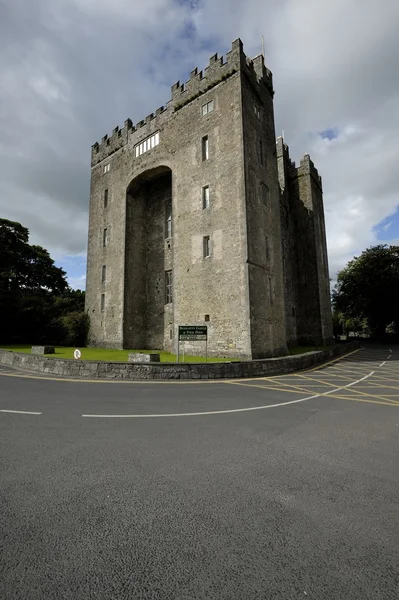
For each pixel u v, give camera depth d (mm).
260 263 20078
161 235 27484
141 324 26922
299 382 12422
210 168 21359
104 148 31016
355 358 24062
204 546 2697
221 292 19453
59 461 4418
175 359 18094
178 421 6516
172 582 2305
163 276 26734
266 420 6672
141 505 3324
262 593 2211
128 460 4480
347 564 2504
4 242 35938
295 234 35062
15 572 2373
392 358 23906
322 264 35594
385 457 4707
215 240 20250
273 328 20625
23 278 38812
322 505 3371
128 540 2764
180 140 23641
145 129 26766
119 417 6777
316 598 2174
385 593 2229
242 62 21344
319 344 32250
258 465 4375
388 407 8023
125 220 27062
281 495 3574
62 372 13758
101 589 2232
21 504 3312
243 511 3238
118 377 12797
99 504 3334
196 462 4441
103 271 28859
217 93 21875
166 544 2719
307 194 34812
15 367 16438
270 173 23469
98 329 28156
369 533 2900
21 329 32344
